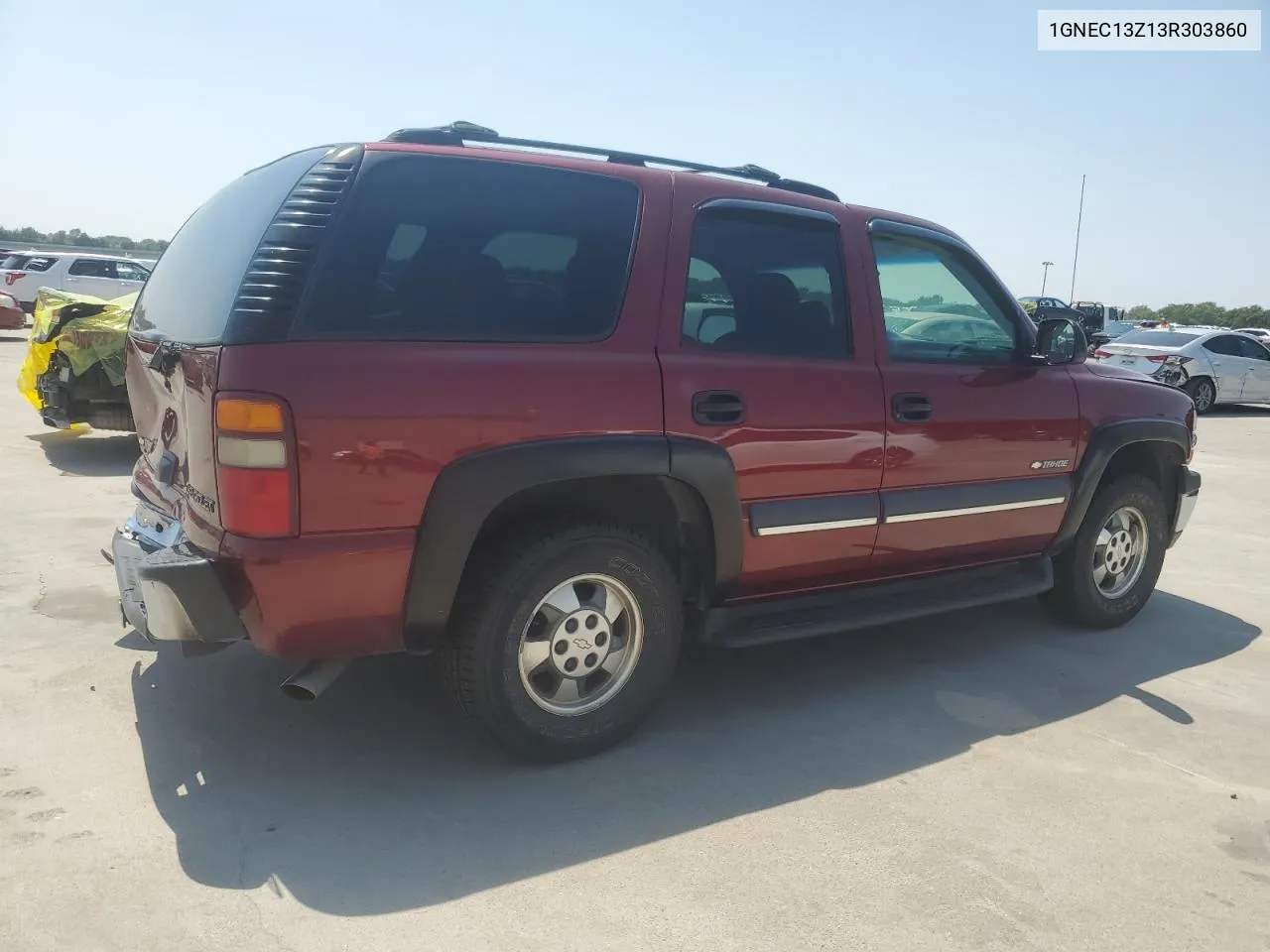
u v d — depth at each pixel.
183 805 2.86
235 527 2.61
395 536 2.72
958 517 4.01
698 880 2.60
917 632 4.80
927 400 3.82
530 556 2.97
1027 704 3.93
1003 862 2.76
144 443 3.56
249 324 2.57
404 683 3.81
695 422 3.19
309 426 2.58
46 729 3.29
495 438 2.82
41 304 7.93
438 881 2.54
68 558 5.15
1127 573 4.98
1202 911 2.57
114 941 2.25
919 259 4.01
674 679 4.05
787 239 3.58
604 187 3.20
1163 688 4.16
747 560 3.45
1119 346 17.94
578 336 3.03
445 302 2.84
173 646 3.84
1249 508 8.40
